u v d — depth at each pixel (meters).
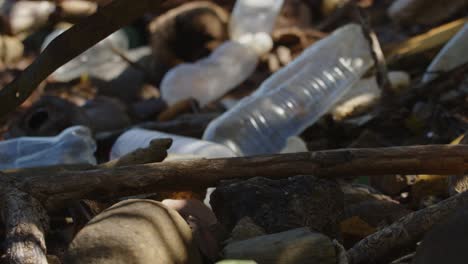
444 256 1.87
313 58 4.65
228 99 5.90
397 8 6.10
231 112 4.28
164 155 2.84
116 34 7.05
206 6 6.87
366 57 4.73
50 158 3.70
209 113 5.21
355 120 4.39
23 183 2.45
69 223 2.86
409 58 5.05
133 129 4.41
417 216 2.23
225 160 2.52
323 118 4.48
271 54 6.30
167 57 6.78
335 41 4.71
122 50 7.05
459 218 1.90
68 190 2.45
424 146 2.49
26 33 7.24
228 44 6.16
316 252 2.12
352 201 2.92
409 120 4.17
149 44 7.09
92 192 2.47
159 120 5.38
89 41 2.45
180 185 2.51
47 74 2.56
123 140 4.16
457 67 4.35
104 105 5.09
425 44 5.05
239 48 6.11
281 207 2.37
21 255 2.11
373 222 2.79
